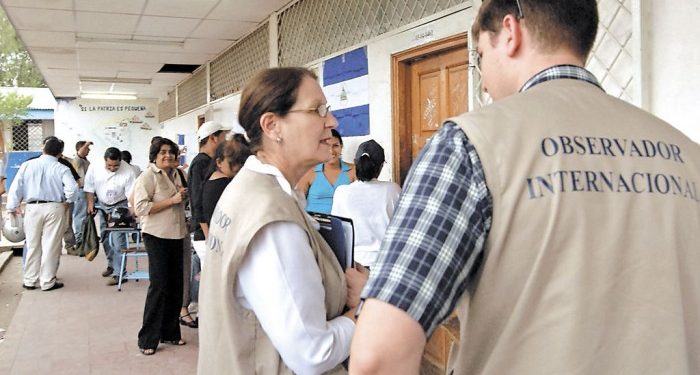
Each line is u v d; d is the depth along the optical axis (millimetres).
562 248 818
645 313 826
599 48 2285
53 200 5984
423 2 3654
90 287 6082
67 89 13133
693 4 1938
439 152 854
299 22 5473
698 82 1929
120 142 15320
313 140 1387
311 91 1384
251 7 5836
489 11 1006
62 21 6379
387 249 830
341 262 1430
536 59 963
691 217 875
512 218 814
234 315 1281
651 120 952
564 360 803
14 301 5590
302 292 1215
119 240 6137
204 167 3936
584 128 880
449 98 3539
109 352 4047
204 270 1379
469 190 824
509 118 870
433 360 3041
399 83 3912
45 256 5941
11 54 27922
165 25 6637
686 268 861
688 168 913
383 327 783
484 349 856
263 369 1293
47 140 6035
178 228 3994
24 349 4125
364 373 788
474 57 2914
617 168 862
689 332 861
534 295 819
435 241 804
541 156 838
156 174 3959
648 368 818
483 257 838
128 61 9250
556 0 941
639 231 842
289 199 1301
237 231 1244
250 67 7129
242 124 1428
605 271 821
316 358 1215
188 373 3654
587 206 827
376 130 4129
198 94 10367
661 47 2047
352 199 3102
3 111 17297
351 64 4434
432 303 791
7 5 5637
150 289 3998
